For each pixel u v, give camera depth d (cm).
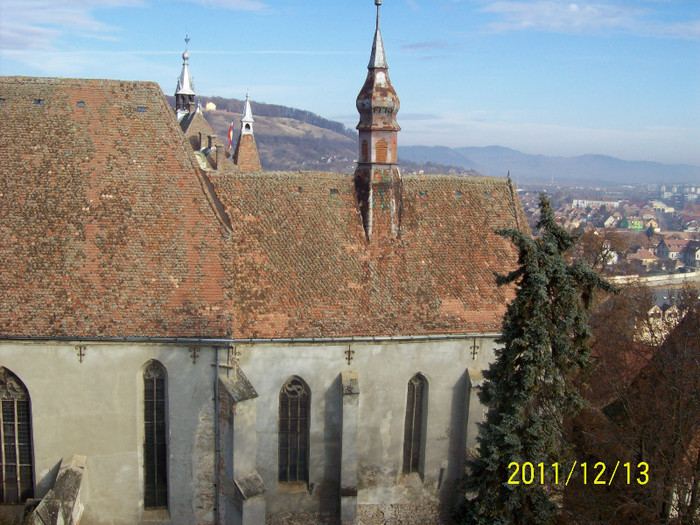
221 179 3566
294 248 3409
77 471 2944
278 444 3278
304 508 3334
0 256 3005
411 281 3469
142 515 3134
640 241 19425
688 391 3209
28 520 2764
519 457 2522
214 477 3122
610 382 3700
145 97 3478
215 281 3138
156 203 3250
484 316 3438
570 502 3456
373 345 3266
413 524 3503
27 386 2933
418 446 3488
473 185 3953
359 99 3659
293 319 3178
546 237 2608
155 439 3117
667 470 3100
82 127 3341
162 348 2995
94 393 2984
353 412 3189
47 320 2906
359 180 3731
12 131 3291
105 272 3048
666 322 4284
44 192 3170
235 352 3091
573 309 2516
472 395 3366
